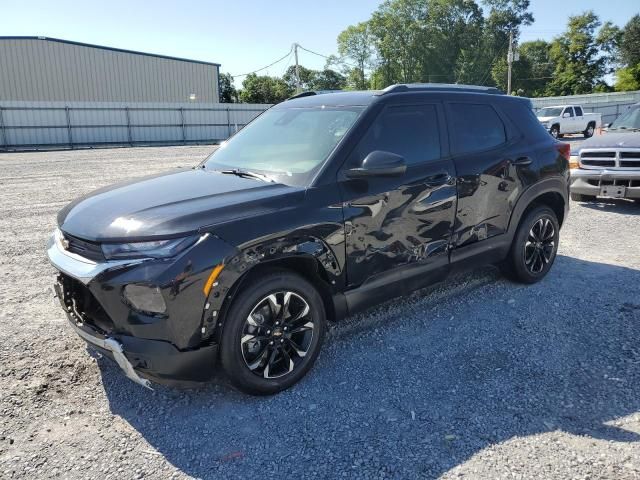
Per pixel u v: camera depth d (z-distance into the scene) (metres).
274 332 3.25
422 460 2.69
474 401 3.21
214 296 2.92
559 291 4.99
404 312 4.58
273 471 2.64
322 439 2.88
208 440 2.88
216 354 3.06
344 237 3.47
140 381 2.93
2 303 4.84
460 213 4.26
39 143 30.62
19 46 36.28
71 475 2.60
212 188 3.42
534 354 3.78
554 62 77.00
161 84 42.25
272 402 3.25
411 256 3.95
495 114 4.75
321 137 3.79
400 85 4.17
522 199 4.81
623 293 4.90
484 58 71.31
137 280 2.77
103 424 3.03
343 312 3.64
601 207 8.95
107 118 32.72
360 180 3.58
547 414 3.06
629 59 69.81
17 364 3.69
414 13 71.12
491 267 5.69
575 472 2.58
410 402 3.22
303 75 79.00
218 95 45.50
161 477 2.60
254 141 4.27
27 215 9.04
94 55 38.88
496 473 2.58
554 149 5.15
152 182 3.75
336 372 3.59
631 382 3.37
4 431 2.95
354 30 73.94
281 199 3.26
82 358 3.79
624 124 9.47
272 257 3.12
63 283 3.21
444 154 4.20
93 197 3.60
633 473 2.56
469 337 4.07
